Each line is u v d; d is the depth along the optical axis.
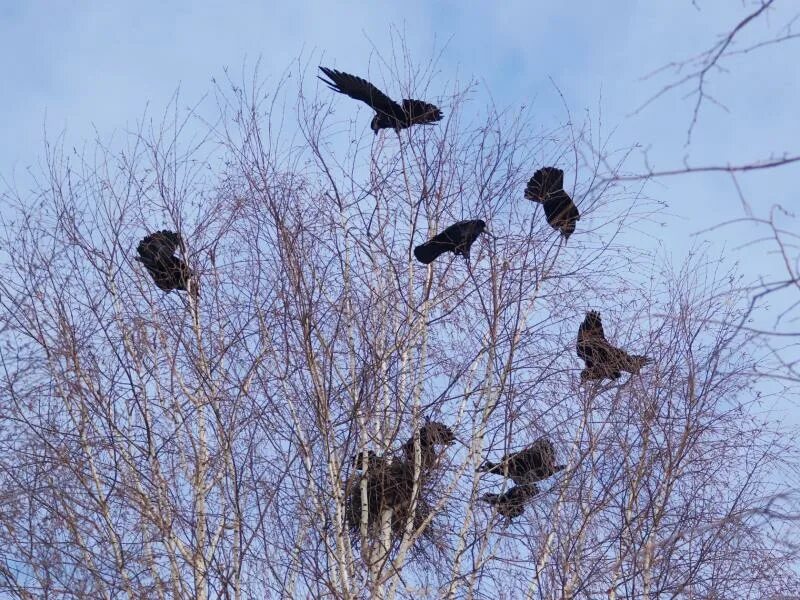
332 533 12.34
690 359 13.79
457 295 14.04
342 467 12.33
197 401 13.05
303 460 12.38
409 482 13.12
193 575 11.77
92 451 12.62
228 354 13.31
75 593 11.29
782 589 12.40
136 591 11.58
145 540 12.02
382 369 13.24
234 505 12.12
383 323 13.72
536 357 13.65
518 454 12.97
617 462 13.27
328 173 14.61
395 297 13.88
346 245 14.20
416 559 12.87
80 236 13.97
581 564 12.39
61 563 11.53
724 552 12.59
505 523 12.82
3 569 11.49
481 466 13.00
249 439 12.63
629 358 13.73
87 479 12.45
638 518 12.72
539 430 13.19
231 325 13.52
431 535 12.97
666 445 13.41
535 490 12.87
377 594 11.94
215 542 11.91
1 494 11.84
